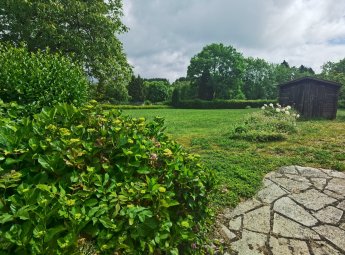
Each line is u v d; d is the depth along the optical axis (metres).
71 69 6.99
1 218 1.48
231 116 23.97
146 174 2.25
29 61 6.10
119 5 19.45
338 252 3.34
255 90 74.69
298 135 10.77
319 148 8.33
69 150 2.02
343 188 5.20
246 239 3.61
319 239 3.59
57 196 1.79
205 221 3.01
